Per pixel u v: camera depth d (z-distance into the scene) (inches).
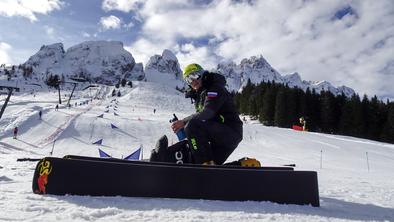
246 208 86.6
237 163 120.5
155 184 91.3
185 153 126.0
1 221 64.5
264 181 94.8
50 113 1827.0
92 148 1194.0
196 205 86.0
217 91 125.3
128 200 86.4
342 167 859.4
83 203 81.4
